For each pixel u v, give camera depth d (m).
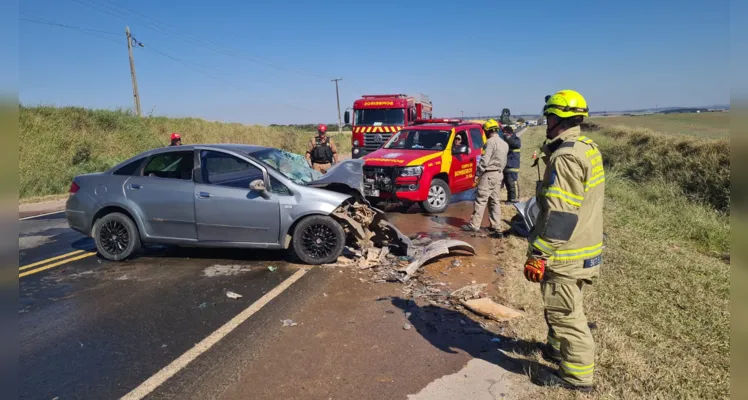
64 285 5.40
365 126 16.39
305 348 3.86
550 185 2.88
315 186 6.32
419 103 18.81
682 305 4.56
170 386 3.31
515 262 6.10
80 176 6.50
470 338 4.01
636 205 9.56
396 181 9.03
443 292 5.06
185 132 27.38
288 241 6.02
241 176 6.05
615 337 3.85
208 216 6.01
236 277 5.61
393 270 5.79
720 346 3.77
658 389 3.17
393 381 3.35
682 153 11.20
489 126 7.63
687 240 7.32
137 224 6.19
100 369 3.55
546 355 3.62
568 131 3.02
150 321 4.40
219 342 3.96
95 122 20.25
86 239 7.79
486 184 7.67
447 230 8.01
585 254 2.97
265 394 3.21
